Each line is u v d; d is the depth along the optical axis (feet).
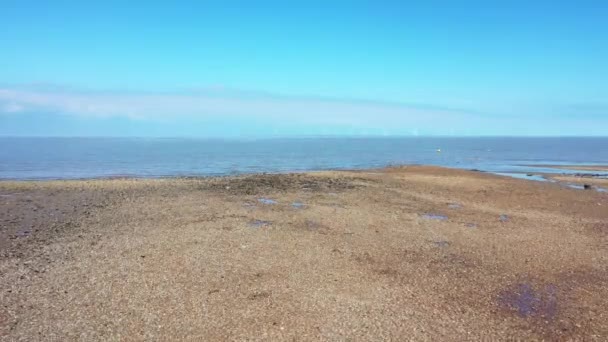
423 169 126.82
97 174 127.13
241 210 60.29
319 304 28.35
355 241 44.68
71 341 22.97
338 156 247.29
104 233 46.60
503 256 40.68
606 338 24.77
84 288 30.45
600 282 34.12
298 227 50.37
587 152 323.98
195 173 132.36
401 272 35.42
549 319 27.14
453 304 29.07
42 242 42.83
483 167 170.09
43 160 191.11
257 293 29.99
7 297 28.66
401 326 25.52
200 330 24.48
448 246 43.65
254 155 251.60
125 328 24.54
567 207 69.62
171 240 43.60
